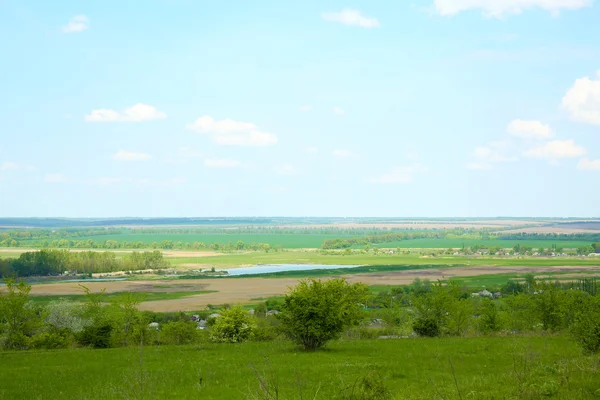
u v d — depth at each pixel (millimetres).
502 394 18109
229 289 182875
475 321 60875
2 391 25266
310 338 38719
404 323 70688
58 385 26594
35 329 55125
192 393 23000
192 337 53000
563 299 49781
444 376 24953
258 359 33781
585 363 23547
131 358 36469
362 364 29797
